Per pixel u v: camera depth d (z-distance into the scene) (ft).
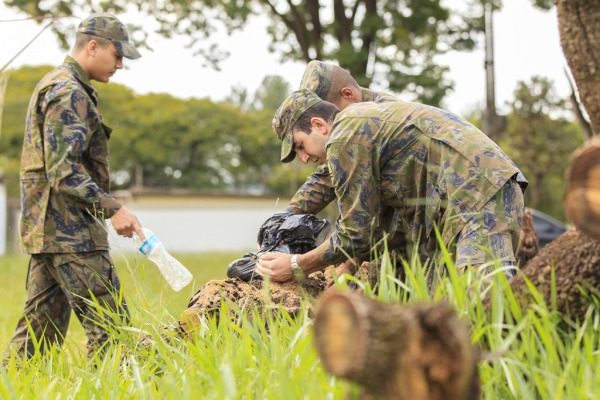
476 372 7.41
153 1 66.49
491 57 62.13
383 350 6.78
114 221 16.96
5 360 16.71
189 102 168.14
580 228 8.03
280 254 14.32
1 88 14.93
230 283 14.60
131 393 10.96
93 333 16.76
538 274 9.91
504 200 12.92
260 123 171.63
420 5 69.67
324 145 14.42
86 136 17.25
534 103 100.78
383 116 13.46
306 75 16.11
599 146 7.78
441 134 13.30
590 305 9.49
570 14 12.25
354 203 13.46
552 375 8.56
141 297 13.89
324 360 6.91
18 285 43.34
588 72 12.25
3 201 130.93
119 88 164.86
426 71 66.90
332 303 6.91
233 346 10.94
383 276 10.40
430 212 13.38
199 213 154.81
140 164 164.55
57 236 17.13
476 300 9.80
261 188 173.88
